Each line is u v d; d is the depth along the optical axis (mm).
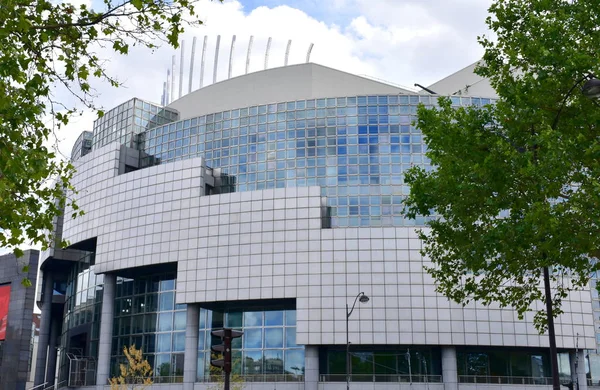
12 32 16344
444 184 29203
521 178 25234
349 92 86875
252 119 84812
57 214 19062
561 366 74250
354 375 71625
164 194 82688
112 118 97312
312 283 73188
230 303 78188
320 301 72500
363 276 72625
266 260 75375
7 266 101812
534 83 24672
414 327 70750
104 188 88000
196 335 77312
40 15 17000
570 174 26609
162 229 81438
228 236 77688
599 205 21984
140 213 83562
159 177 83625
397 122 80000
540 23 25328
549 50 24562
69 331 94125
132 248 82750
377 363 71938
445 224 30922
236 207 78375
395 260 72812
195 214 80062
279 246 75438
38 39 17109
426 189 29953
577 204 22859
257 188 81750
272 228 76250
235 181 83188
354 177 78625
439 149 30266
